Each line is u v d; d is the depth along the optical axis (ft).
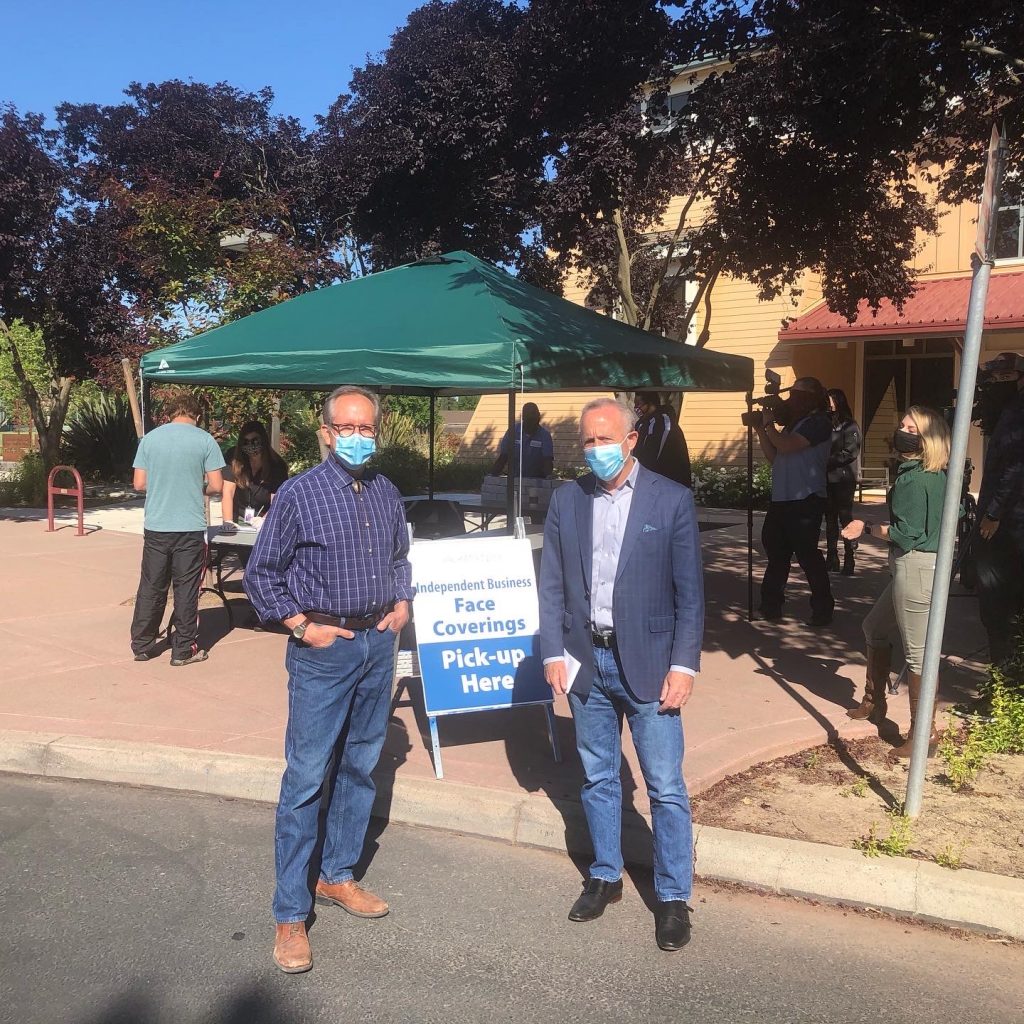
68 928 11.94
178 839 14.66
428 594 16.46
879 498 59.72
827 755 16.98
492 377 19.92
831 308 43.60
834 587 31.65
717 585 32.17
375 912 12.25
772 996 10.65
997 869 12.67
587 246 43.75
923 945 11.76
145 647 23.00
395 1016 10.25
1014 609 20.44
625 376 22.53
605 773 12.25
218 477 22.99
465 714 19.21
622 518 11.68
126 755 16.98
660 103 36.47
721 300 65.72
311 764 11.29
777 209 35.60
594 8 33.24
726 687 20.58
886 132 28.99
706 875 13.35
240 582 32.45
